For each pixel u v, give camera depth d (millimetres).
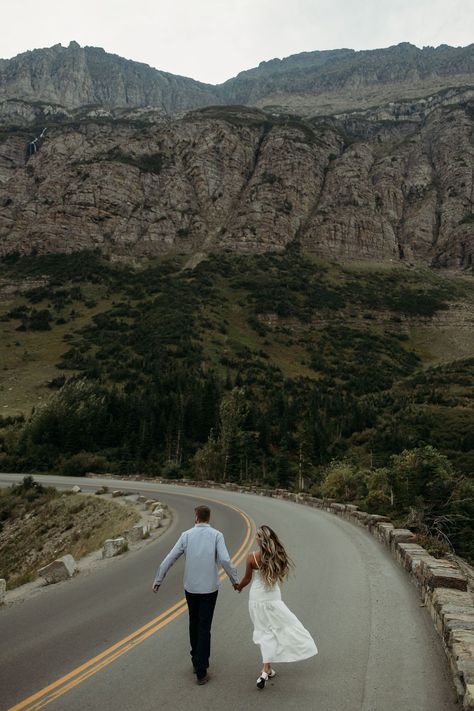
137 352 126062
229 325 157500
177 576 11664
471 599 7371
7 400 98875
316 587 9711
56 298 173750
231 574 5637
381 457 62344
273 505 31094
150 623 7824
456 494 29906
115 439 79812
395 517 26312
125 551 16516
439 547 11789
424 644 6531
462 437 73312
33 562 29250
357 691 5141
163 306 162875
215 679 5504
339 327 170375
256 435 74625
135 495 37219
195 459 63500
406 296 195000
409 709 4750
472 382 119938
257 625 5480
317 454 72062
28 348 132375
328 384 126438
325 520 22578
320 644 6543
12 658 6555
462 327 176625
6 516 39750
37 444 75562
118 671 5863
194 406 83500
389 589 9594
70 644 7020
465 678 4887
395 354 156500
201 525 5918
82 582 11945
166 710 4812
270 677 5512
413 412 90750
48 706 5000
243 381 112375
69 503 37438
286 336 160750
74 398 83188
